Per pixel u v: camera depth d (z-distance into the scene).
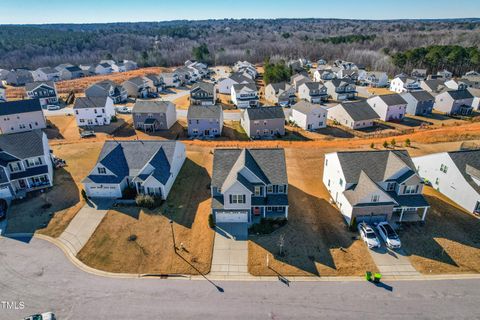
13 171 40.72
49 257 29.98
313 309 24.41
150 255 30.28
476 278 27.23
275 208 35.94
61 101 98.19
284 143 60.38
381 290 26.11
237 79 114.44
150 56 182.50
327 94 102.19
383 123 78.06
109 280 27.38
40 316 23.20
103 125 75.44
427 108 85.62
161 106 72.50
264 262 29.33
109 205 38.31
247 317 23.83
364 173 35.56
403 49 191.12
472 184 36.12
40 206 38.06
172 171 42.84
